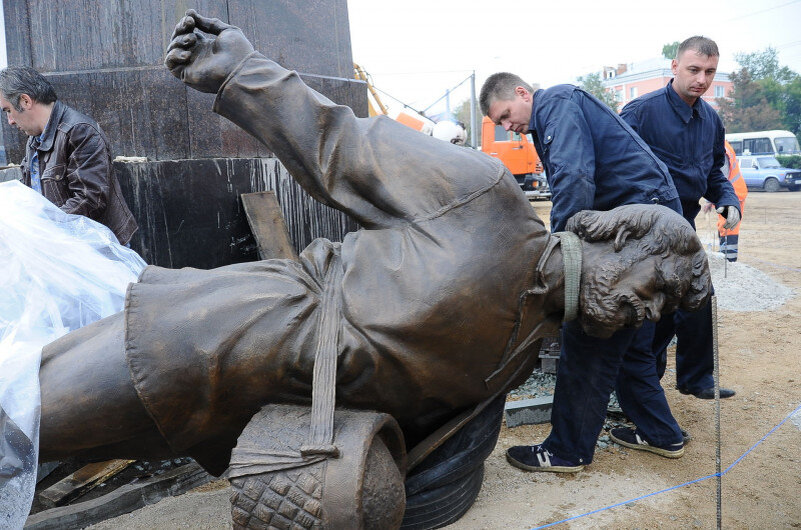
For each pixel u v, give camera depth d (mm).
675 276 2289
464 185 2168
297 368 2094
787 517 2697
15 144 4570
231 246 4605
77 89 4512
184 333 2049
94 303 2609
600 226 2359
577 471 3080
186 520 2729
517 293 2219
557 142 3012
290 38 5027
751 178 28078
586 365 2906
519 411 3707
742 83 53656
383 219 2230
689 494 2893
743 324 5918
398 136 2266
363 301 2092
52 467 3270
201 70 2330
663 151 3846
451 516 2541
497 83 3365
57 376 2117
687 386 4090
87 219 2904
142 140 4508
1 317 2400
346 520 1834
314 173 2254
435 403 2287
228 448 2342
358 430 1963
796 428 3623
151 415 2062
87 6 4445
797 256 10031
